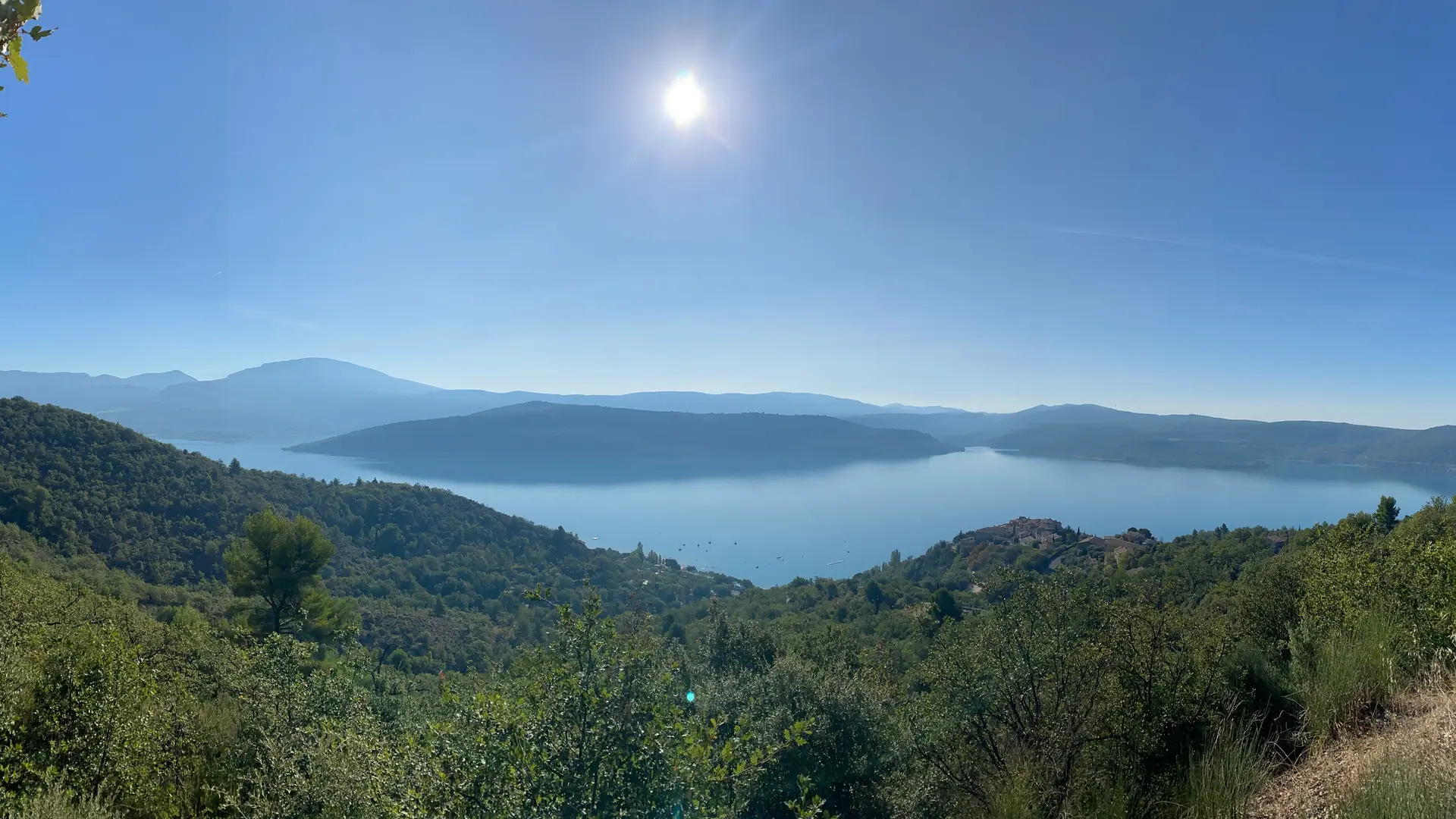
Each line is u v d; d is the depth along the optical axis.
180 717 9.12
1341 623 6.10
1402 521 19.66
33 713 7.37
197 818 7.71
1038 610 6.86
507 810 3.89
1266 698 5.39
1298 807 3.54
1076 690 6.20
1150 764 5.32
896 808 7.96
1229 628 8.48
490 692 4.58
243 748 8.29
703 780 4.52
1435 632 4.82
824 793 8.72
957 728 7.28
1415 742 3.41
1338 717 4.43
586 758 4.15
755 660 19.08
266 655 9.30
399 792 5.14
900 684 12.73
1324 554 10.38
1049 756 5.80
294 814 6.46
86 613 15.99
